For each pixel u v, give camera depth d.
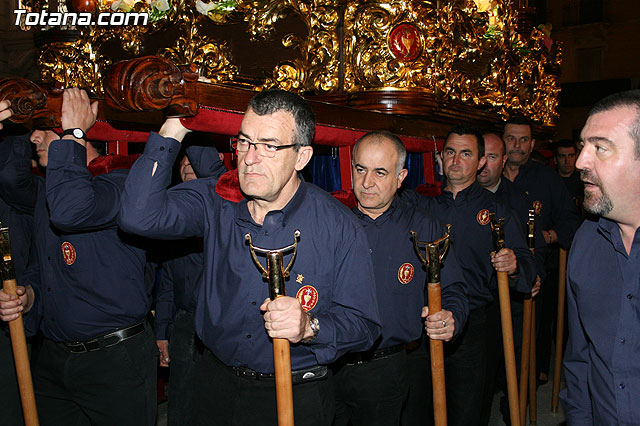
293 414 2.03
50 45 4.12
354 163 2.93
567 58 24.98
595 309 1.97
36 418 2.60
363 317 2.13
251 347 2.13
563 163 6.85
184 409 3.33
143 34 3.89
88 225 2.38
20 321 2.57
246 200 2.18
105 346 2.79
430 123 4.02
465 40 4.35
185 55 3.63
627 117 1.74
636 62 23.70
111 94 2.03
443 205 3.67
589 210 1.85
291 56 3.68
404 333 2.92
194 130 2.21
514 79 5.43
